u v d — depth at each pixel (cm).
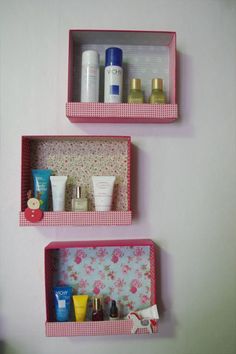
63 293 81
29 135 83
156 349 87
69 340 85
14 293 85
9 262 85
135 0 88
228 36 90
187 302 87
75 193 84
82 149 86
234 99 89
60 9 87
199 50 89
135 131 87
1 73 85
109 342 86
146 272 86
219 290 88
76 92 86
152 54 88
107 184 80
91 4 87
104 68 85
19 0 86
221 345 87
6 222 85
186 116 88
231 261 88
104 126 87
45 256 78
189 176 88
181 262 88
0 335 84
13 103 86
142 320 78
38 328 85
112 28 87
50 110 86
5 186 85
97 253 86
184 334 87
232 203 89
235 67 90
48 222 75
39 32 86
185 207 88
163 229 87
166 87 87
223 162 89
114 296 86
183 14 89
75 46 86
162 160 88
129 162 80
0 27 86
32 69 86
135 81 80
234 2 90
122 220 76
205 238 88
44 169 85
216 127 89
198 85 89
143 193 87
